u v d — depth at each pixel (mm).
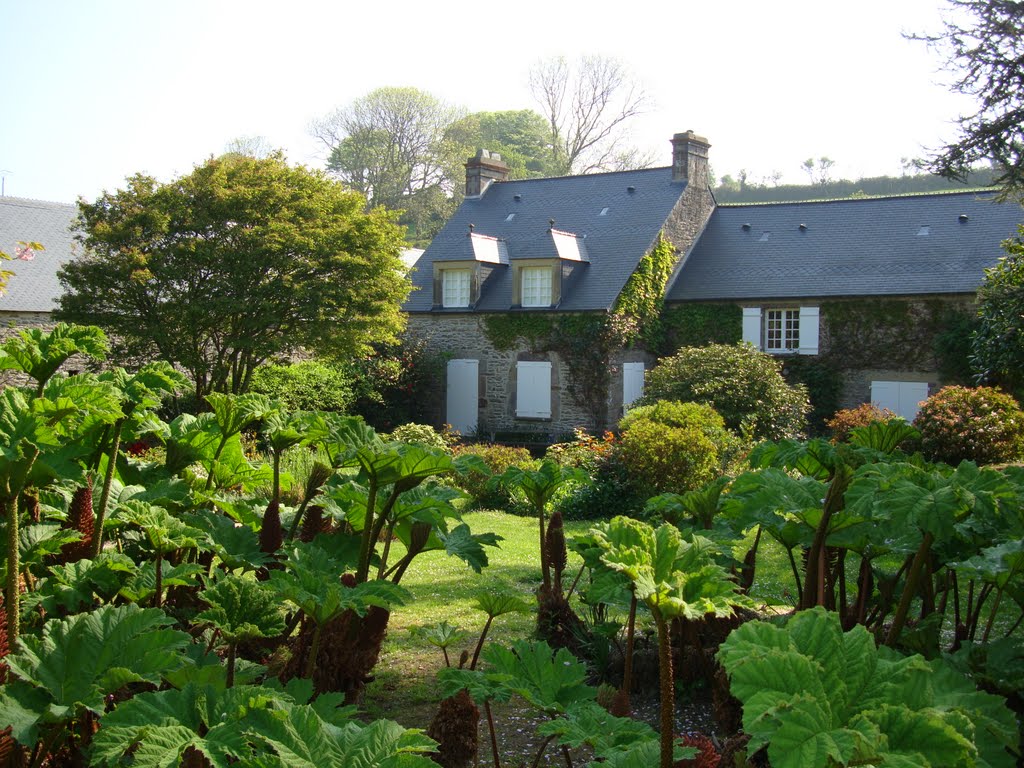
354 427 3637
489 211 28703
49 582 3180
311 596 2889
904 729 1795
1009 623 5324
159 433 4285
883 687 1920
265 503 4750
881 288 22891
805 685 1847
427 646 5363
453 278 26047
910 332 22625
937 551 3650
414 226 48938
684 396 18641
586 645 4668
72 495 3811
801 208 26797
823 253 24891
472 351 25547
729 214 27781
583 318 23859
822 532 3574
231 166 18062
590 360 23797
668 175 27062
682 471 13320
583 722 2623
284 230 17422
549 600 4855
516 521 12016
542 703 2730
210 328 17953
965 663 3137
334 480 4207
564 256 24203
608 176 28109
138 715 2230
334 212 18828
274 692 2299
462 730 3047
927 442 15180
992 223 23500
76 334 3840
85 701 2373
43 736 2574
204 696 2281
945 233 23844
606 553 2234
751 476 3959
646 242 24797
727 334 24734
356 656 3779
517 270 24938
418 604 6652
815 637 2016
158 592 3320
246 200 17344
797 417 19234
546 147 53375
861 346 23156
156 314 17219
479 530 11062
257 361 18719
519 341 24828
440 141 50094
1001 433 14734
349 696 3795
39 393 3762
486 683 2828
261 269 17641
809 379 23625
